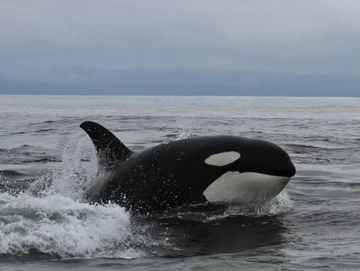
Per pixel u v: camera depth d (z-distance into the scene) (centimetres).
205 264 1187
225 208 1725
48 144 3903
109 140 1878
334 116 8244
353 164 2980
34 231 1307
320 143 4106
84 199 1845
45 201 1514
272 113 9288
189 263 1199
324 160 3139
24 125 5734
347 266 1167
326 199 1969
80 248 1283
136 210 1702
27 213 1398
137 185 1739
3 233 1284
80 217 1427
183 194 1705
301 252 1290
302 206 1836
